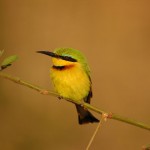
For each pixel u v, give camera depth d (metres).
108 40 13.92
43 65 13.71
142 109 13.02
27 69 13.64
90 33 13.99
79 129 12.48
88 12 14.15
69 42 13.95
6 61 5.28
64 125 12.55
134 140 12.37
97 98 13.11
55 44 13.98
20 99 12.72
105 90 13.21
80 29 14.06
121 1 14.18
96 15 14.12
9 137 12.19
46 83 13.48
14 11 14.17
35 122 12.53
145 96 13.20
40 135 12.33
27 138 12.23
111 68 13.57
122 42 13.92
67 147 12.30
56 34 14.04
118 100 13.12
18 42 13.96
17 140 12.16
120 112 12.98
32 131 12.38
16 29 14.05
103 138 12.40
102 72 13.48
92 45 13.87
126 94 13.20
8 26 14.02
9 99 12.67
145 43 13.91
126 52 13.83
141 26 14.06
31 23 14.12
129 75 13.48
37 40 13.99
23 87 12.80
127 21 14.11
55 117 12.63
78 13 14.16
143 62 13.69
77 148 12.28
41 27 14.09
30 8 14.23
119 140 12.41
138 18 14.13
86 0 14.20
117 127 12.48
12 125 12.42
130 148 12.34
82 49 13.85
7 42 13.90
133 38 13.97
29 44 13.95
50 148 12.16
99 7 14.18
